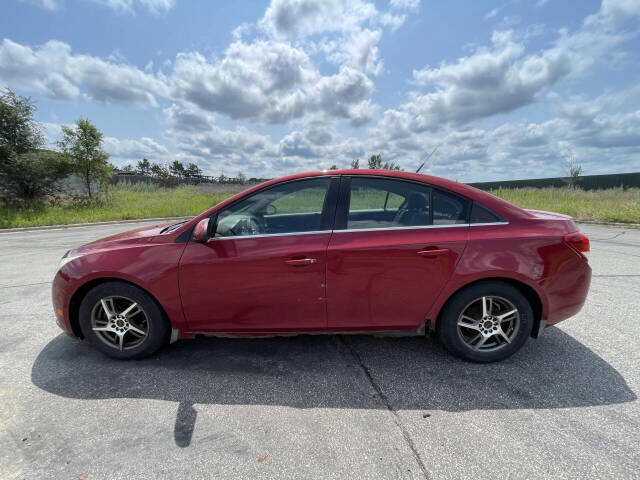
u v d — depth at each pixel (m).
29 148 16.08
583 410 2.03
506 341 2.55
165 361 2.67
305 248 2.46
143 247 2.55
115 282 2.56
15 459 1.68
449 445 1.76
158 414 2.03
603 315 3.49
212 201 20.55
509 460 1.66
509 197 18.45
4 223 12.22
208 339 3.06
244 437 1.83
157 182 30.53
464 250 2.43
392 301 2.49
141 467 1.63
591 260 5.93
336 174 2.67
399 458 1.67
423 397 2.18
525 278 2.41
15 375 2.46
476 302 2.58
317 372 2.49
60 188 17.22
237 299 2.51
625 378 2.37
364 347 2.88
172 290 2.51
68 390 2.28
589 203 15.12
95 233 10.55
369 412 2.04
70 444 1.78
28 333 3.18
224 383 2.36
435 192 2.59
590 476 1.56
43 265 6.04
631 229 10.10
